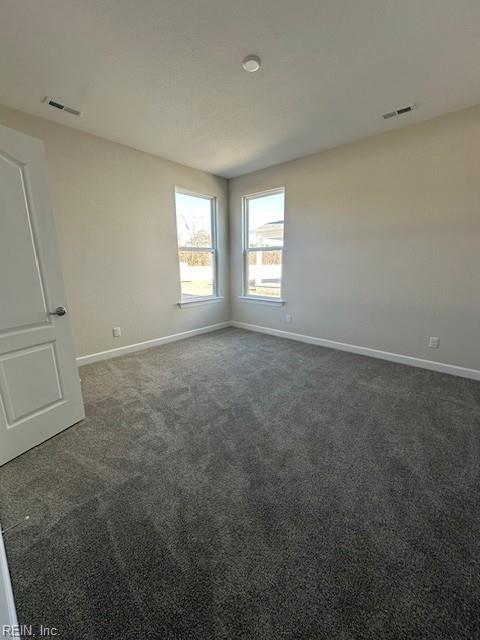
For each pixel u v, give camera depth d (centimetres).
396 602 95
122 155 327
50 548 114
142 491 144
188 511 132
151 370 306
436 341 294
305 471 157
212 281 475
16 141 158
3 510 132
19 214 163
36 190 171
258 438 187
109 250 331
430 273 288
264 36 167
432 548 113
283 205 398
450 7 148
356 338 355
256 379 281
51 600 96
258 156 362
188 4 145
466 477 151
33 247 172
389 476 152
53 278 185
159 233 378
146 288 374
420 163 279
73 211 295
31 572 105
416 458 166
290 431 194
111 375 293
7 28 158
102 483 150
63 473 157
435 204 276
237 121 269
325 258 366
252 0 144
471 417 208
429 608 93
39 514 130
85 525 125
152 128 283
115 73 199
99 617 92
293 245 396
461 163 257
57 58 184
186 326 436
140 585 101
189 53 180
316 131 292
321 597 97
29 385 175
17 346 167
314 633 87
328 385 265
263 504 136
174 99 232
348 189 331
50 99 232
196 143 321
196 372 300
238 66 193
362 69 198
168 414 217
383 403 231
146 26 159
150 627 89
